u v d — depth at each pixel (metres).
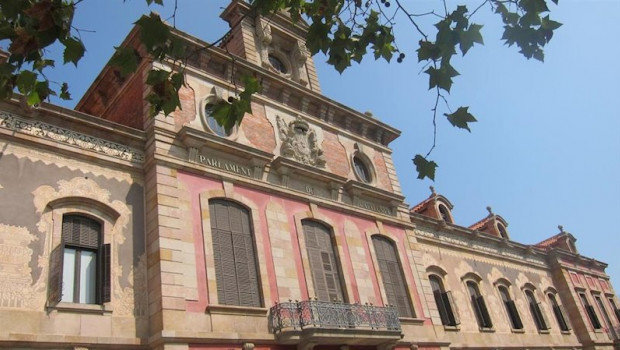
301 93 21.67
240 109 6.29
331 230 19.72
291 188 19.11
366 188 21.78
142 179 15.66
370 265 20.23
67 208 13.62
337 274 18.86
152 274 14.05
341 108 23.16
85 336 12.20
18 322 11.45
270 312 15.64
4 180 12.71
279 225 17.81
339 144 22.72
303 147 20.64
